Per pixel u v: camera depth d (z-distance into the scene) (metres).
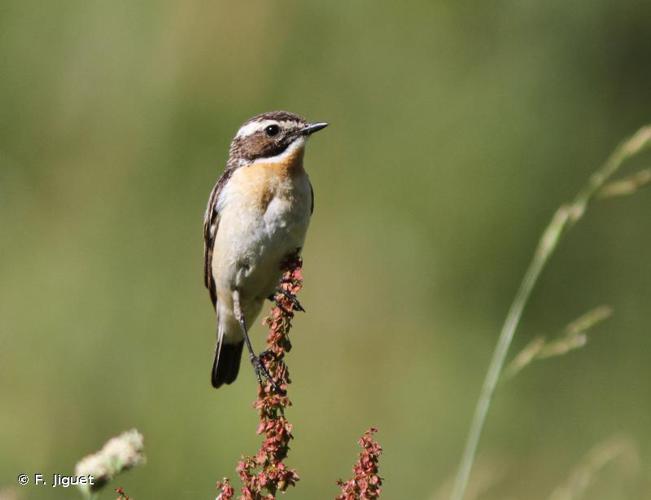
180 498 14.76
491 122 17.95
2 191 17.20
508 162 17.84
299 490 15.25
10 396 15.61
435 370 16.41
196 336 16.27
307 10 17.47
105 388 15.88
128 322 16.34
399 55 18.05
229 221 8.84
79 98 17.66
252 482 6.55
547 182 17.84
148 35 17.41
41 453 15.30
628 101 18.48
